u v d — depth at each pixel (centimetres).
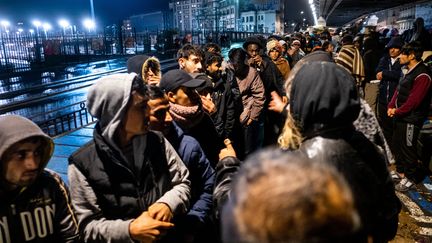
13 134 123
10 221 128
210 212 200
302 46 1035
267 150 59
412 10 1658
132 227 143
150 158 161
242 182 54
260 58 492
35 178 132
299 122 123
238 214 52
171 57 1908
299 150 120
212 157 262
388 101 503
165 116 184
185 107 224
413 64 415
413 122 417
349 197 52
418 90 408
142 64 314
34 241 133
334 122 116
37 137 130
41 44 1653
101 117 149
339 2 2328
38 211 134
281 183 49
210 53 465
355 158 113
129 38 2253
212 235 196
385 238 132
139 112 149
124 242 143
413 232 343
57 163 391
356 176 109
